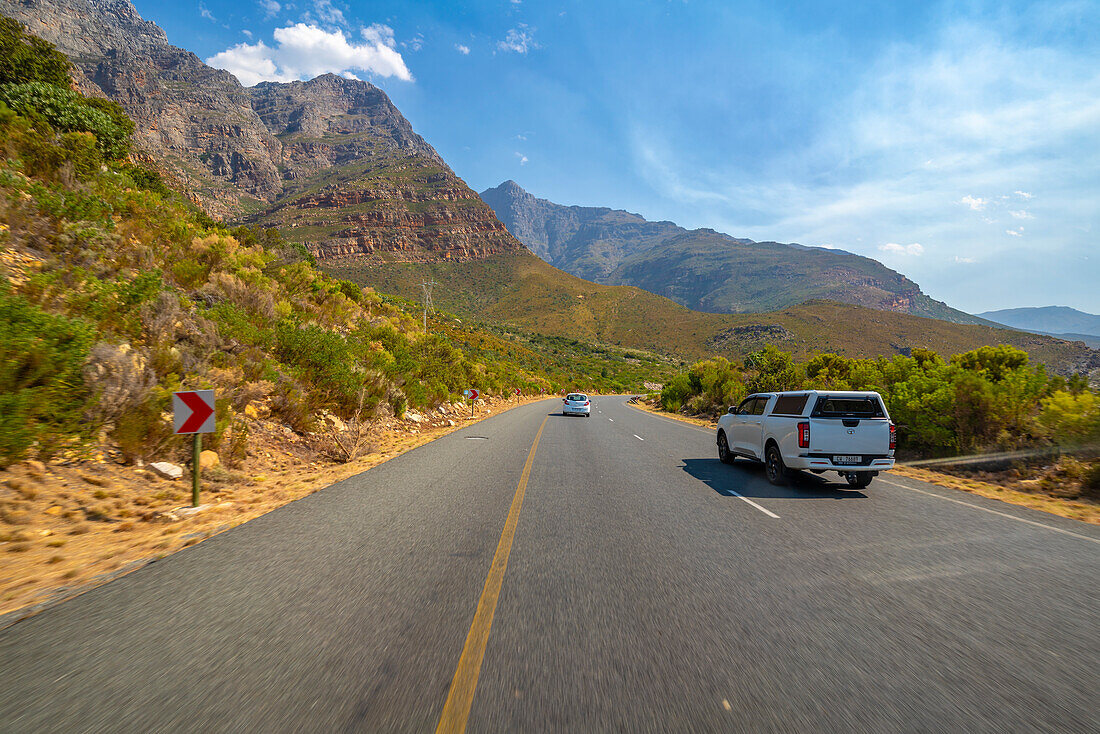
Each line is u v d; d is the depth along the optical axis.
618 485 8.71
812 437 8.39
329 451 11.35
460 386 28.61
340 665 2.98
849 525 6.37
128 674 2.83
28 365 6.51
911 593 4.22
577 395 28.44
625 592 4.17
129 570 4.51
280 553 5.01
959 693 2.77
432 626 3.51
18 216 10.99
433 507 6.95
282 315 16.41
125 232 13.64
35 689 2.67
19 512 5.50
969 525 6.41
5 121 13.92
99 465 7.05
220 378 10.18
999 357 13.95
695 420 26.11
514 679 2.87
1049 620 3.73
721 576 4.56
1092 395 9.53
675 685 2.82
